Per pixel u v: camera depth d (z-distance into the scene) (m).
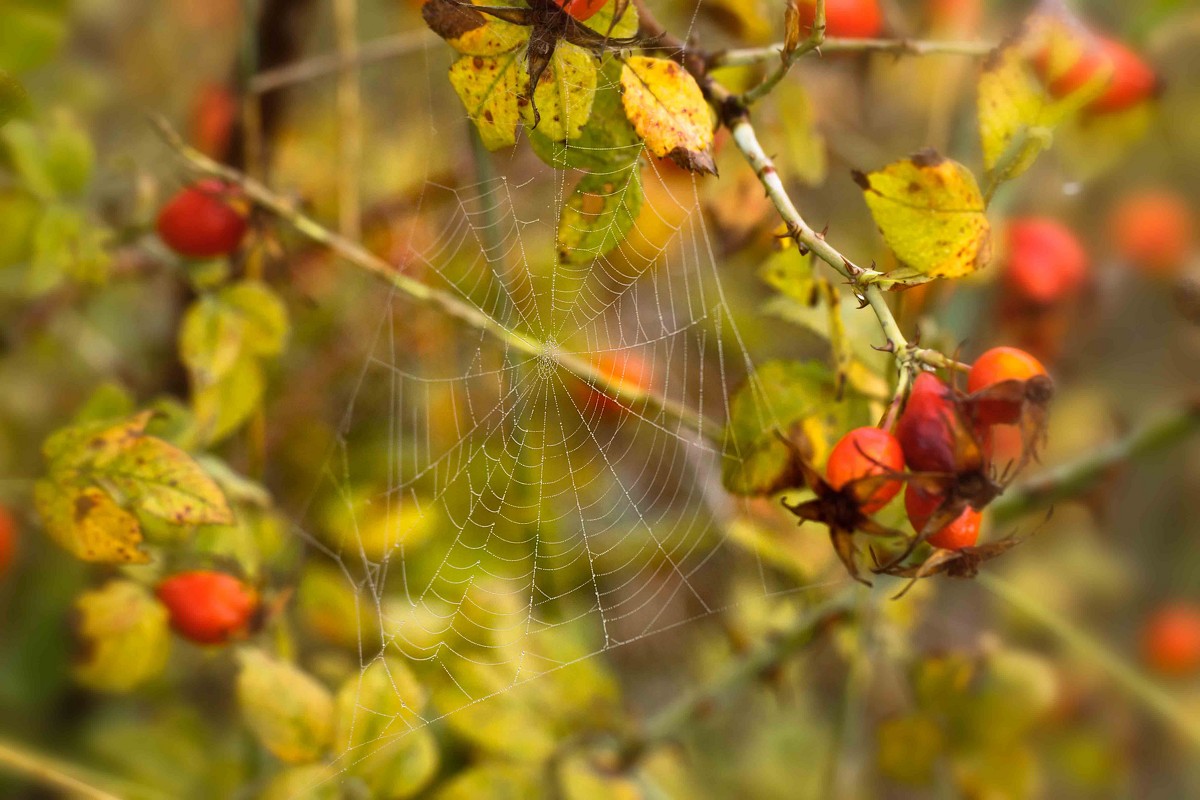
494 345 0.85
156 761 0.86
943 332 0.81
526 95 0.72
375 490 0.88
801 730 0.99
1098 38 0.81
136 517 0.75
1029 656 0.84
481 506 0.89
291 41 0.88
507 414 0.92
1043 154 0.88
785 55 0.73
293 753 0.78
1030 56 0.73
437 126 0.88
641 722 0.86
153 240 0.81
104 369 0.89
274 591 0.82
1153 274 0.95
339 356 0.89
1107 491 0.86
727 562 0.90
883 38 0.81
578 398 0.91
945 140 0.89
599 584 0.91
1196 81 0.89
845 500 0.70
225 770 0.86
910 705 0.85
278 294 0.86
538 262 0.89
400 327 0.89
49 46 0.79
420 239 0.88
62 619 0.88
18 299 0.87
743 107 0.73
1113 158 0.81
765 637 0.85
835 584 0.85
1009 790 0.83
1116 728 0.92
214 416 0.80
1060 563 1.05
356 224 0.85
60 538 0.75
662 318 0.90
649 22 0.75
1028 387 0.70
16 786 0.85
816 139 0.80
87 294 0.87
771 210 0.80
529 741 0.81
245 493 0.80
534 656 0.83
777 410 0.78
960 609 1.01
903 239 0.72
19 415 0.89
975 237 0.72
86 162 0.80
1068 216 0.94
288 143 0.88
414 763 0.79
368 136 0.90
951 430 0.70
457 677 0.82
